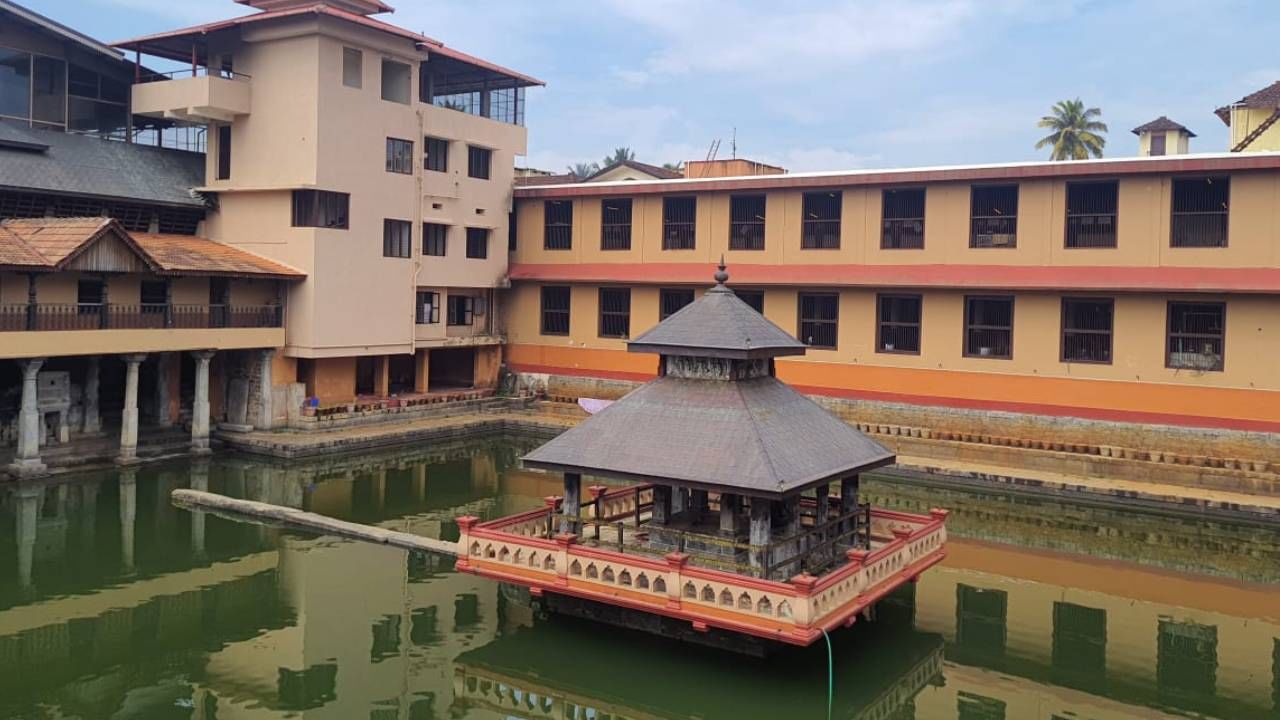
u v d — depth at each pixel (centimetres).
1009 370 2619
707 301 1416
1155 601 1584
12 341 2106
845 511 1448
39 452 2327
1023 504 2220
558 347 3419
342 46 2788
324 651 1374
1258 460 2284
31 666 1309
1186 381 2389
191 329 2484
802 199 2944
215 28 2766
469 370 3588
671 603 1212
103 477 2306
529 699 1250
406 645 1396
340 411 2872
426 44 3006
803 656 1318
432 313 3222
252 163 2844
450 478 2466
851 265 2862
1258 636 1440
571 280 3309
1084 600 1587
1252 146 3228
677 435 1302
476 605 1537
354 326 2878
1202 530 2005
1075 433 2514
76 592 1585
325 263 2778
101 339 2273
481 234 3381
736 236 3080
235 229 2891
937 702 1223
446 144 3200
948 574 1714
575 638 1368
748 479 1195
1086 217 2541
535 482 2441
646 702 1234
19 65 2708
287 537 1898
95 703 1209
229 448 2667
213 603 1547
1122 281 2430
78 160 2691
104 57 2903
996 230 2670
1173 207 2428
